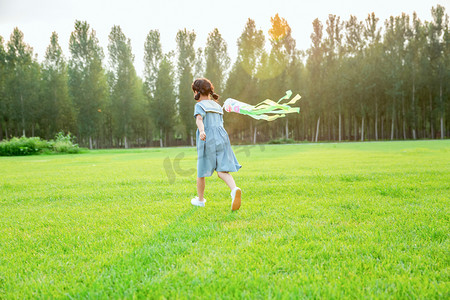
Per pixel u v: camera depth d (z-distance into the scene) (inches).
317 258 75.2
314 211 121.0
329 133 1878.7
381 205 129.0
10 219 123.0
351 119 1895.9
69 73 1664.6
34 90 1722.4
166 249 83.2
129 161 487.2
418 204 131.0
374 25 1740.9
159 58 1782.7
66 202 157.0
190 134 1822.1
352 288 59.9
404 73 1686.8
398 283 60.5
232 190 122.0
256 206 133.6
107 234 99.5
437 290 57.8
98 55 1727.4
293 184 190.9
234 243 86.8
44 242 93.7
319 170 269.3
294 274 65.7
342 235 90.8
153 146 2096.5
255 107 131.4
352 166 297.9
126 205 143.4
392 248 80.4
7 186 213.6
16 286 65.0
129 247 86.0
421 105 1809.8
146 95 1806.1
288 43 1705.2
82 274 69.5
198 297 57.4
